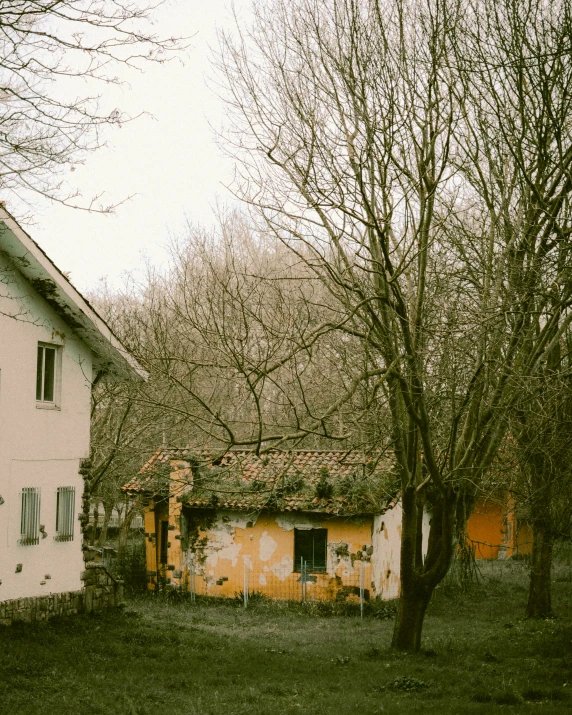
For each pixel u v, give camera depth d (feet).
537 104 49.01
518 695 46.44
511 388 53.16
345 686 48.91
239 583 89.40
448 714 40.91
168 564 91.15
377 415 51.39
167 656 54.54
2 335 57.52
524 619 77.00
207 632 66.28
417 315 49.78
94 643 55.62
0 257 57.16
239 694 44.80
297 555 88.84
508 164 51.06
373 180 48.70
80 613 64.54
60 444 63.57
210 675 49.93
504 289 48.39
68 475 64.39
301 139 47.34
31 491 59.57
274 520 89.15
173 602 87.61
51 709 38.93
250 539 89.71
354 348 54.95
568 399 50.98
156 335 59.47
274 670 52.95
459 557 75.87
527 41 47.80
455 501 57.26
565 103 48.19
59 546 62.85
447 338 46.37
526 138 48.80
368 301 47.96
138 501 93.76
